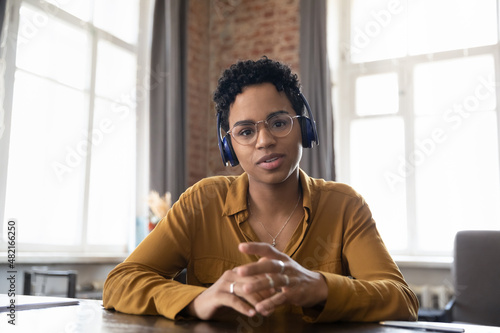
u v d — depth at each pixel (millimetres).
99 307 1047
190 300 868
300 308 1012
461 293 2598
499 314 2490
